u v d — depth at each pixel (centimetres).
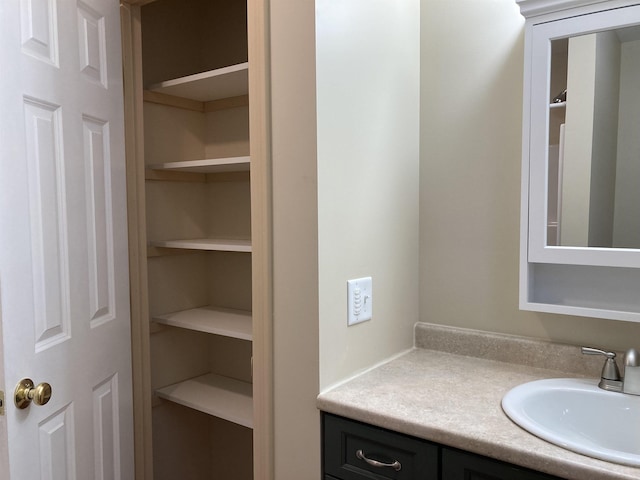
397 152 165
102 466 165
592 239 137
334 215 139
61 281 145
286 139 137
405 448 122
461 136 167
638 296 135
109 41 167
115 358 171
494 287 164
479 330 167
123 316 175
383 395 134
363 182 150
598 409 129
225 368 222
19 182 127
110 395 170
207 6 218
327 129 135
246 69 168
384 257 161
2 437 122
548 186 142
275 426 146
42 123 136
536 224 143
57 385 142
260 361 146
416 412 123
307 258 136
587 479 96
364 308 151
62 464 145
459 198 169
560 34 137
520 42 155
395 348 168
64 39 145
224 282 220
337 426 134
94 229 160
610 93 134
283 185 139
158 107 202
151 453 195
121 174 173
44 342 138
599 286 141
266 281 143
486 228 164
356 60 145
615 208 134
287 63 135
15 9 126
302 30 132
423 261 178
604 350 145
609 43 133
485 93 162
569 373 149
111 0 169
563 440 105
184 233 214
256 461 150
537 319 157
